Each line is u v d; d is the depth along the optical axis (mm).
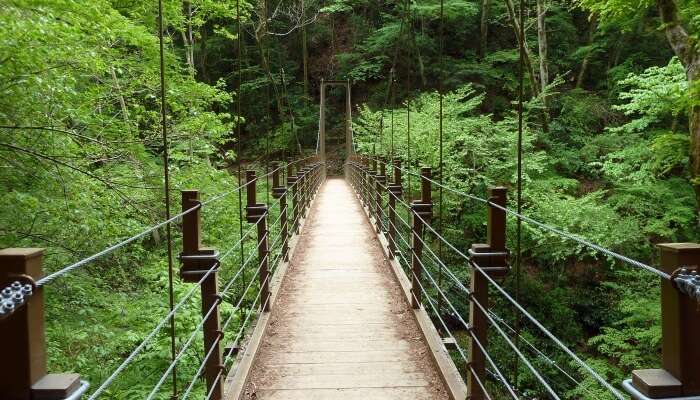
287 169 7840
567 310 9508
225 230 7805
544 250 9898
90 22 4820
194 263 2402
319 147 21547
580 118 13469
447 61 19844
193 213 2406
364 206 10359
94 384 4625
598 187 11375
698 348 1030
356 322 4012
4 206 4180
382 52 23453
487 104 18203
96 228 4848
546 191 10250
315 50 28031
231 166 18328
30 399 1050
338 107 26906
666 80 7852
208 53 21250
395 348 3484
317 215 10094
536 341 8984
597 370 6973
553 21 17750
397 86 22844
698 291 889
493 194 2383
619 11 6773
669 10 6203
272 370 3146
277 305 4473
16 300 896
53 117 4559
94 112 5508
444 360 3039
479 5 20578
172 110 6938
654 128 10562
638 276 8000
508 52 18016
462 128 11484
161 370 4867
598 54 17281
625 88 13453
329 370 3139
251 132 23172
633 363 6785
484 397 2426
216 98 8125
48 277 1043
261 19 16156
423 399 2756
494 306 9945
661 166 8781
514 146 10805
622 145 10844
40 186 4586
